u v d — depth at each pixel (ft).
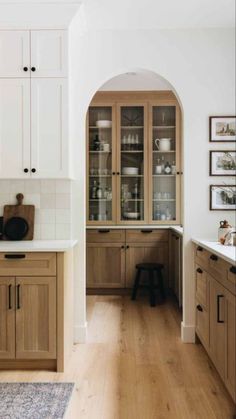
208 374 8.64
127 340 10.81
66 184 10.57
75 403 7.41
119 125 16.67
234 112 10.73
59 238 10.56
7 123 9.67
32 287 8.73
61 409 7.14
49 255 8.70
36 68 9.61
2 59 9.64
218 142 10.73
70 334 9.64
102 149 16.89
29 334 8.74
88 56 10.70
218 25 10.54
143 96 16.62
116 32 10.70
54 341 8.73
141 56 10.71
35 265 8.71
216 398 7.61
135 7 9.46
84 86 10.69
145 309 14.12
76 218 10.72
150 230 16.01
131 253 16.11
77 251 10.68
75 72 10.66
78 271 10.69
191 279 10.70
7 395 7.68
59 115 9.64
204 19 10.16
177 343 10.57
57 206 10.57
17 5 9.40
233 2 9.27
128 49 10.70
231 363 6.87
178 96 10.75
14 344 8.77
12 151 9.68
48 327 8.74
